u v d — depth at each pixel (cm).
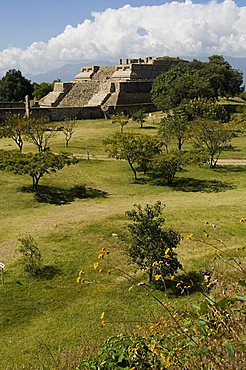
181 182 3394
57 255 1908
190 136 3972
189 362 362
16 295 1549
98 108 7244
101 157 4266
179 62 9094
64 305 1462
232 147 4681
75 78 9350
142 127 6100
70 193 3114
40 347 1131
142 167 3500
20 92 9169
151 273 1478
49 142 5012
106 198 3009
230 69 8394
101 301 1455
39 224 2398
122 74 8362
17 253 1952
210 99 6506
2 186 3156
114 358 410
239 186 3238
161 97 6812
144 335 479
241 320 381
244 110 6009
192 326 406
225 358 339
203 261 1639
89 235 2175
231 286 543
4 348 1162
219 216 2459
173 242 1554
